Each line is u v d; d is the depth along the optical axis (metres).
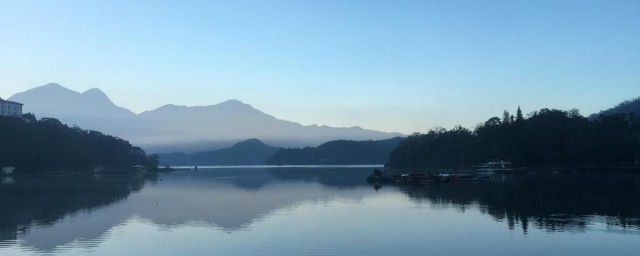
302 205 61.88
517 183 104.44
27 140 189.12
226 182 125.00
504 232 40.91
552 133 177.62
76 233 41.78
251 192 85.94
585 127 175.38
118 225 45.81
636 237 38.50
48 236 40.47
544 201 63.84
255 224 45.78
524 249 34.91
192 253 34.44
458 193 79.50
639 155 156.25
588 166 163.00
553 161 173.88
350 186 102.19
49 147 198.12
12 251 35.31
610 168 158.50
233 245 36.69
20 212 55.91
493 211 54.09
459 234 40.16
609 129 168.25
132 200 70.88
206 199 71.75
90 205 63.50
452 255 33.34
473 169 189.25
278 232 41.53
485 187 93.94
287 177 156.88
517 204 60.88
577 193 75.06
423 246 35.94
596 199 65.38
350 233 40.84
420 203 63.72
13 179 144.25
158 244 37.25
